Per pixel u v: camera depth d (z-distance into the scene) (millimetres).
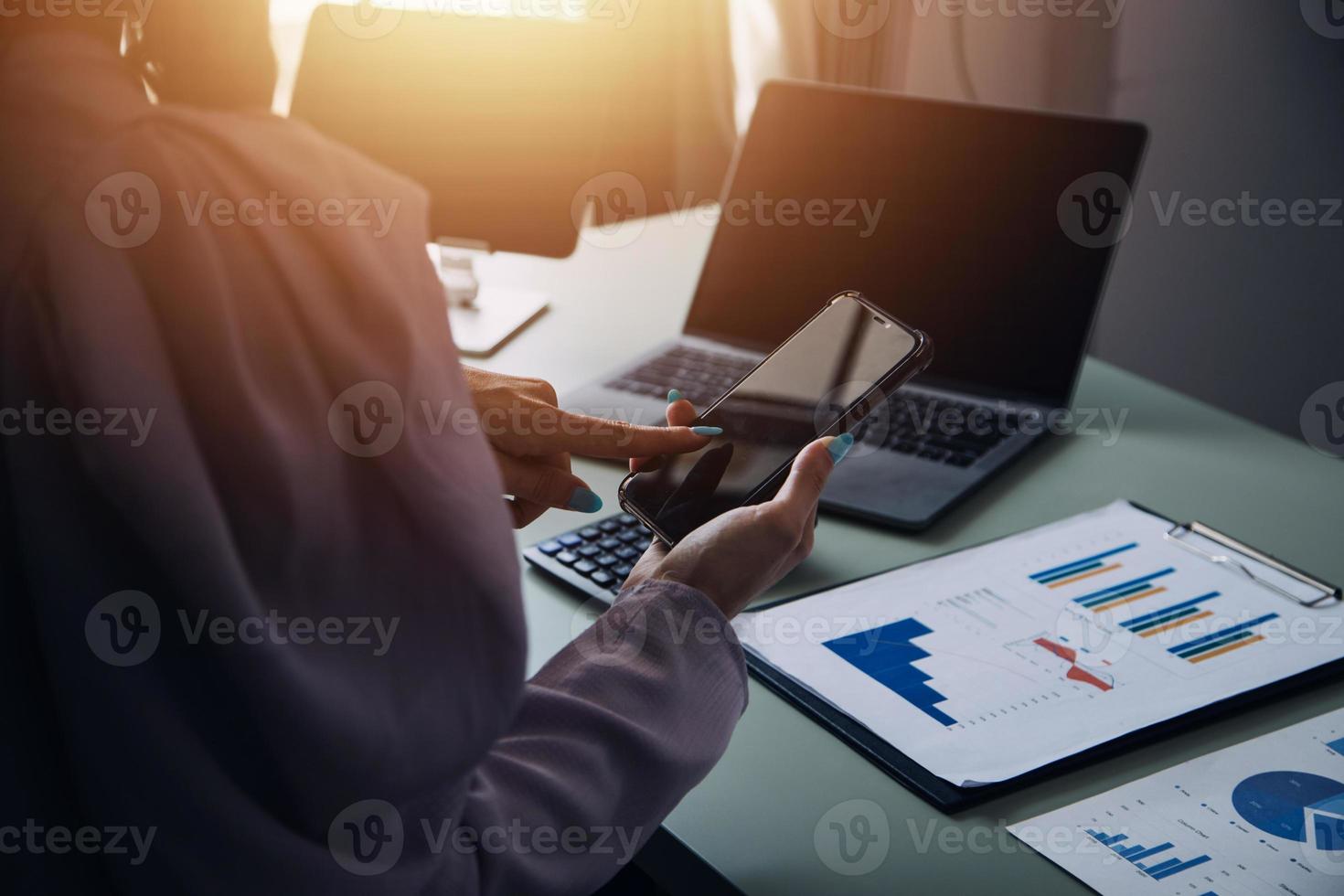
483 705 408
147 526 347
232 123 397
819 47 1761
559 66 1150
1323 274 1759
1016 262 1038
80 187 361
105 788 380
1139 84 1831
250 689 361
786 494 571
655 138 1433
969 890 535
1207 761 611
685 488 673
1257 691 654
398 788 397
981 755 611
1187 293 1944
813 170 1111
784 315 1109
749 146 1137
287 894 398
